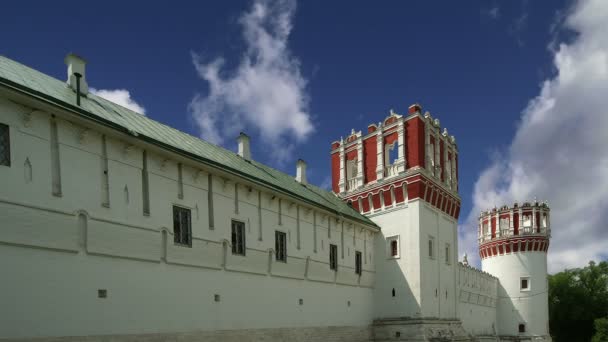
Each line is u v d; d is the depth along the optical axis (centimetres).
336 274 3061
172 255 1872
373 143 3925
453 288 3856
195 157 2020
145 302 1722
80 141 1586
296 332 2572
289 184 3158
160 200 1867
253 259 2325
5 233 1317
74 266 1495
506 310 6097
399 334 3312
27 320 1339
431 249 3600
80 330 1477
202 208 2073
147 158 1844
